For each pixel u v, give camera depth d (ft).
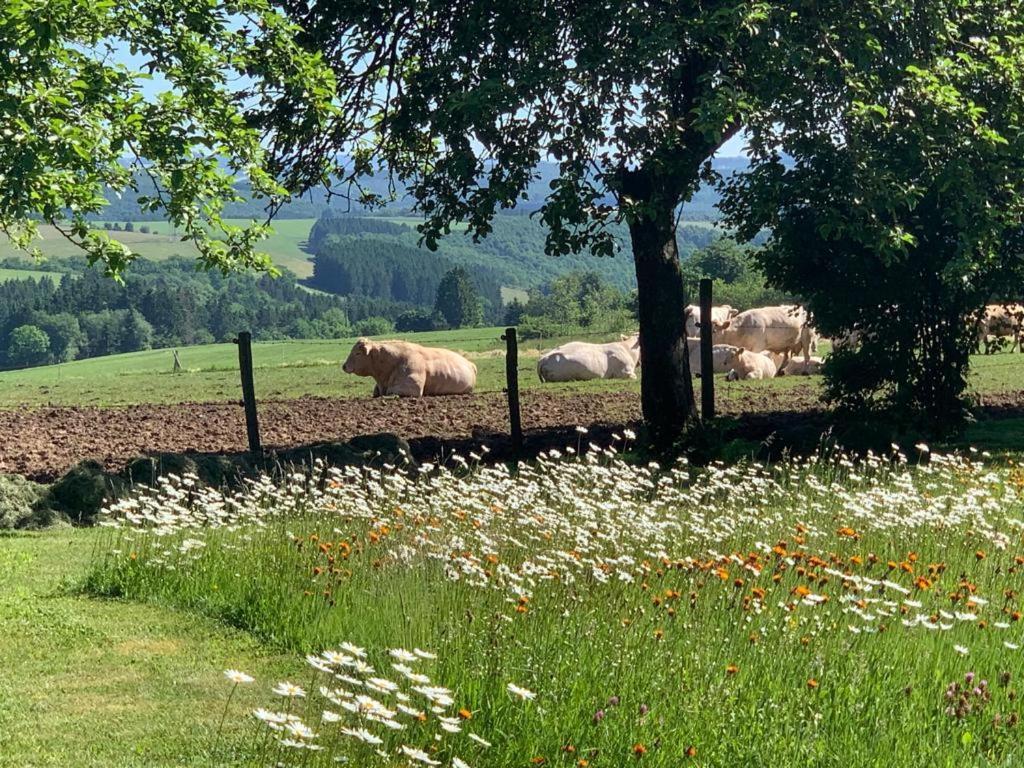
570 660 25.58
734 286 260.62
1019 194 68.39
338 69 70.38
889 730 23.70
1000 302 73.15
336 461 57.21
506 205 63.67
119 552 39.83
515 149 63.26
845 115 62.80
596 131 62.44
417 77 65.77
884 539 38.70
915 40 65.10
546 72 60.08
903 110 64.44
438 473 60.18
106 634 31.35
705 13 60.08
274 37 54.54
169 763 22.24
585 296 442.91
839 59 62.13
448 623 27.66
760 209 63.16
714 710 23.56
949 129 64.69
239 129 50.24
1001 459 62.64
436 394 116.57
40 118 43.27
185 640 30.89
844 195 62.64
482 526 37.99
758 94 61.52
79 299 562.66
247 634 31.48
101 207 48.98
